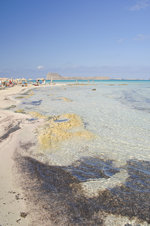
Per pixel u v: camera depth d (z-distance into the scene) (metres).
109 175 6.35
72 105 22.30
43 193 5.20
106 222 4.16
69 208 4.59
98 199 5.00
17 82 80.25
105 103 24.05
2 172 6.38
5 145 8.86
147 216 4.38
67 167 6.85
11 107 20.83
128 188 5.56
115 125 12.83
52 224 4.07
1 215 4.33
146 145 9.18
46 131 10.95
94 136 10.35
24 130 11.34
